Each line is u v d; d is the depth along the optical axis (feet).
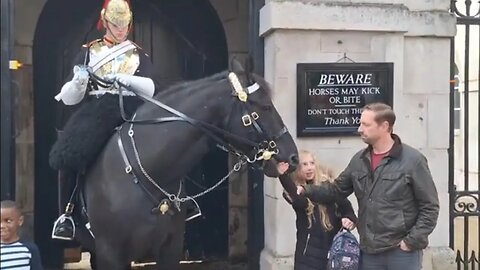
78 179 13.67
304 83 18.10
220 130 12.10
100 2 22.29
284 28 17.85
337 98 18.28
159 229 12.47
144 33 22.79
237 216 22.93
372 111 12.55
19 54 21.70
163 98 12.84
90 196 13.01
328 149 18.38
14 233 12.33
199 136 12.30
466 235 19.79
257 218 19.38
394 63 18.69
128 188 12.48
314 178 14.64
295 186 13.87
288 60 18.10
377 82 18.49
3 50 17.24
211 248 23.09
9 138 17.31
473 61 33.19
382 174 12.48
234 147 12.28
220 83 12.35
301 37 18.15
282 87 18.08
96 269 13.67
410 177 12.28
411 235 12.23
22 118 21.74
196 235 23.00
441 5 19.26
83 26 22.33
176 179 12.55
